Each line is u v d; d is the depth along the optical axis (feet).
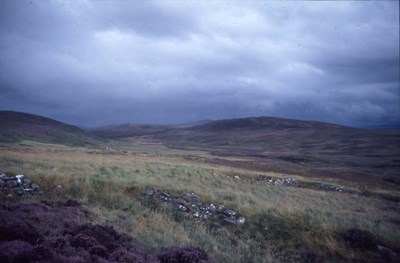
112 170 91.56
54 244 32.12
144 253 36.47
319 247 60.23
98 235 37.52
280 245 59.31
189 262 36.83
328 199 106.63
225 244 54.44
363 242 62.49
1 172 63.67
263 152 476.95
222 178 115.34
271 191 106.11
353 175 219.20
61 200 56.49
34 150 167.12
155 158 177.06
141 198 68.03
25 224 34.32
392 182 215.31
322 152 479.82
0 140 293.43
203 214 66.23
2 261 26.32
